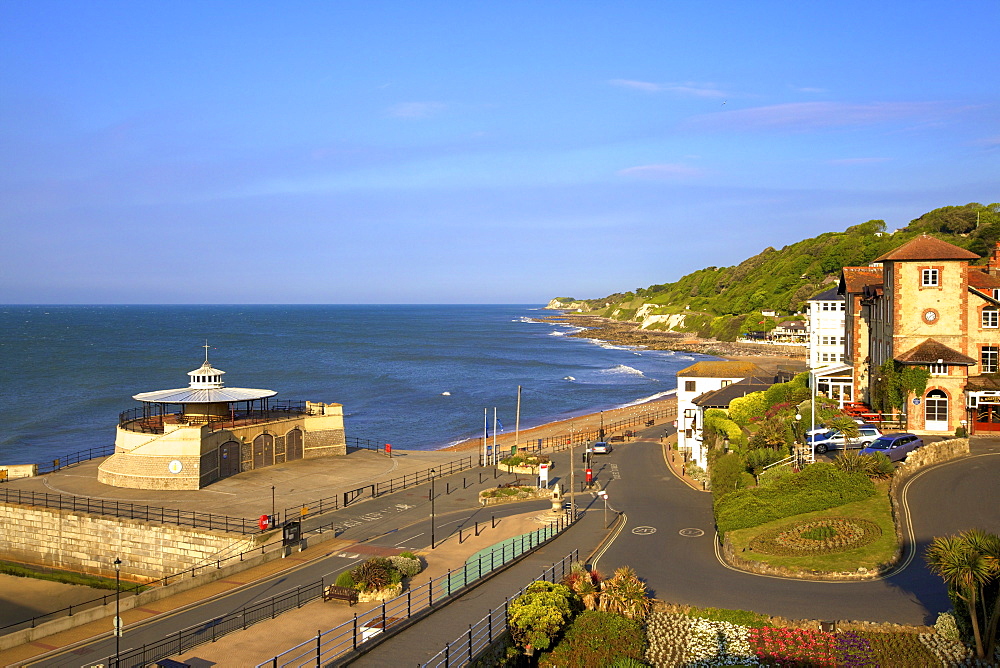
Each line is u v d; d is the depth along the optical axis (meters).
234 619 37.44
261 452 71.12
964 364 57.03
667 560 41.84
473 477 72.88
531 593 32.59
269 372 196.25
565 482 69.12
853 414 62.00
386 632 30.73
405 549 49.19
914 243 60.16
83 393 153.38
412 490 66.81
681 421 82.50
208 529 50.84
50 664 33.28
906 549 36.94
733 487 52.56
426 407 145.25
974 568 26.30
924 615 30.62
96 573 53.47
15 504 56.06
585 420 123.88
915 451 48.81
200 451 62.72
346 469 72.81
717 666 28.27
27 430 114.19
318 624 35.88
